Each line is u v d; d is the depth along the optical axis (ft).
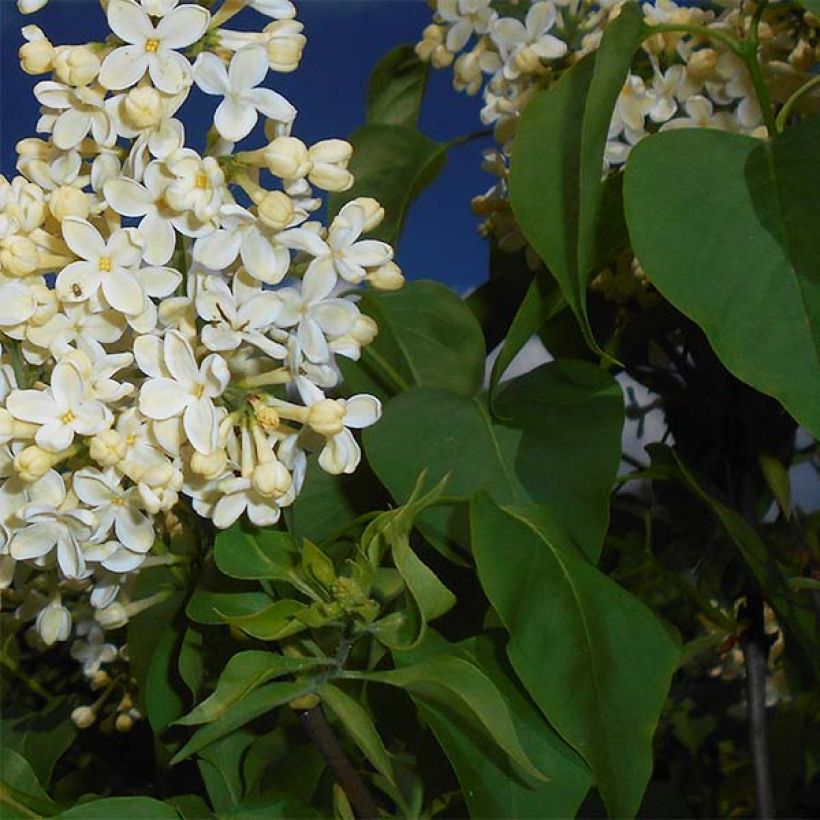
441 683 1.46
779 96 1.76
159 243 1.48
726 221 1.47
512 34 1.87
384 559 1.77
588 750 1.48
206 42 1.54
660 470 1.77
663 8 1.79
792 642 1.95
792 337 1.43
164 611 1.80
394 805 1.73
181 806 1.61
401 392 1.75
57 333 1.49
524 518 1.57
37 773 1.93
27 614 1.87
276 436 1.53
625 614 1.52
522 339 1.64
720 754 2.86
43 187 1.53
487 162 1.99
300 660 1.50
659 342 1.94
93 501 1.50
